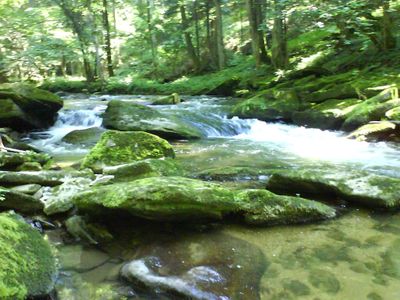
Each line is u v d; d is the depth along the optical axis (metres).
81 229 4.08
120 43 32.38
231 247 3.68
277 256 3.55
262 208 4.28
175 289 2.97
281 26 17.02
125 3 30.19
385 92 9.16
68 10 24.55
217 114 11.68
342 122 9.42
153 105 14.18
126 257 3.63
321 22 12.78
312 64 15.02
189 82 21.14
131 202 3.90
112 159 6.28
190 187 4.13
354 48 14.30
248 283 3.09
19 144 8.02
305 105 10.97
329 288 3.03
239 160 7.11
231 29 29.12
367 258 3.47
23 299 2.70
